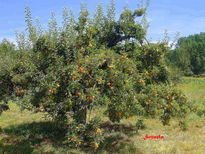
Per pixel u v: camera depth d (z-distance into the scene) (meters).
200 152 5.07
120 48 5.62
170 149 5.33
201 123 7.79
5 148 5.28
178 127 7.46
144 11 5.09
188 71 48.09
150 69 4.73
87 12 4.70
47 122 7.83
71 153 5.12
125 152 5.20
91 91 3.76
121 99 4.07
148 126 7.66
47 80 3.89
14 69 4.80
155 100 4.30
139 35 5.04
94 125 4.02
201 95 14.82
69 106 4.19
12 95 4.62
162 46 4.77
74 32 4.34
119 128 7.44
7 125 7.50
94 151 5.18
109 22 5.25
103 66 4.39
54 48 4.20
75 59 4.24
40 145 5.71
